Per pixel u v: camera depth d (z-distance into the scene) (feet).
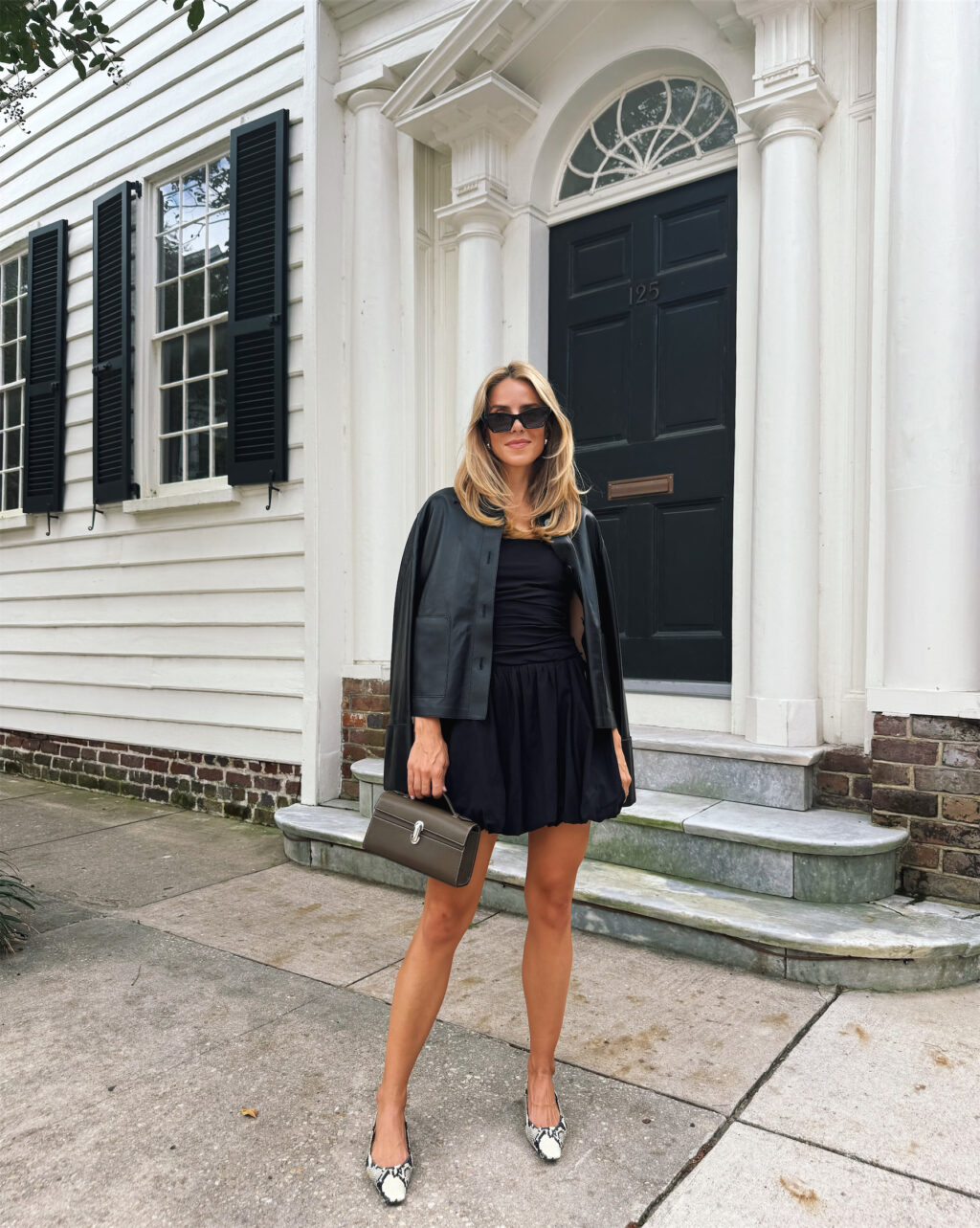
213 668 16.71
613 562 13.52
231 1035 7.76
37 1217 5.42
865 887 9.43
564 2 12.75
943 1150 6.02
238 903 11.38
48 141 20.99
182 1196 5.60
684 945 9.27
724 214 12.66
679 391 12.96
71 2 12.21
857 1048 7.37
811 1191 5.61
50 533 20.43
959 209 9.53
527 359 13.97
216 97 17.13
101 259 19.06
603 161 13.89
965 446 9.50
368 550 14.79
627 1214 5.40
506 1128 6.29
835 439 11.12
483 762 5.71
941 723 9.55
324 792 14.76
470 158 13.89
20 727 21.07
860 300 11.00
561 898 6.14
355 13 14.96
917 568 9.66
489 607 5.86
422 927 5.95
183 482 18.01
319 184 14.93
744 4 10.95
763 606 11.06
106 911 11.10
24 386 21.03
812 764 10.61
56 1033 7.80
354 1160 5.95
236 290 16.12
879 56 10.28
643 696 12.91
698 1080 6.91
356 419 14.92
